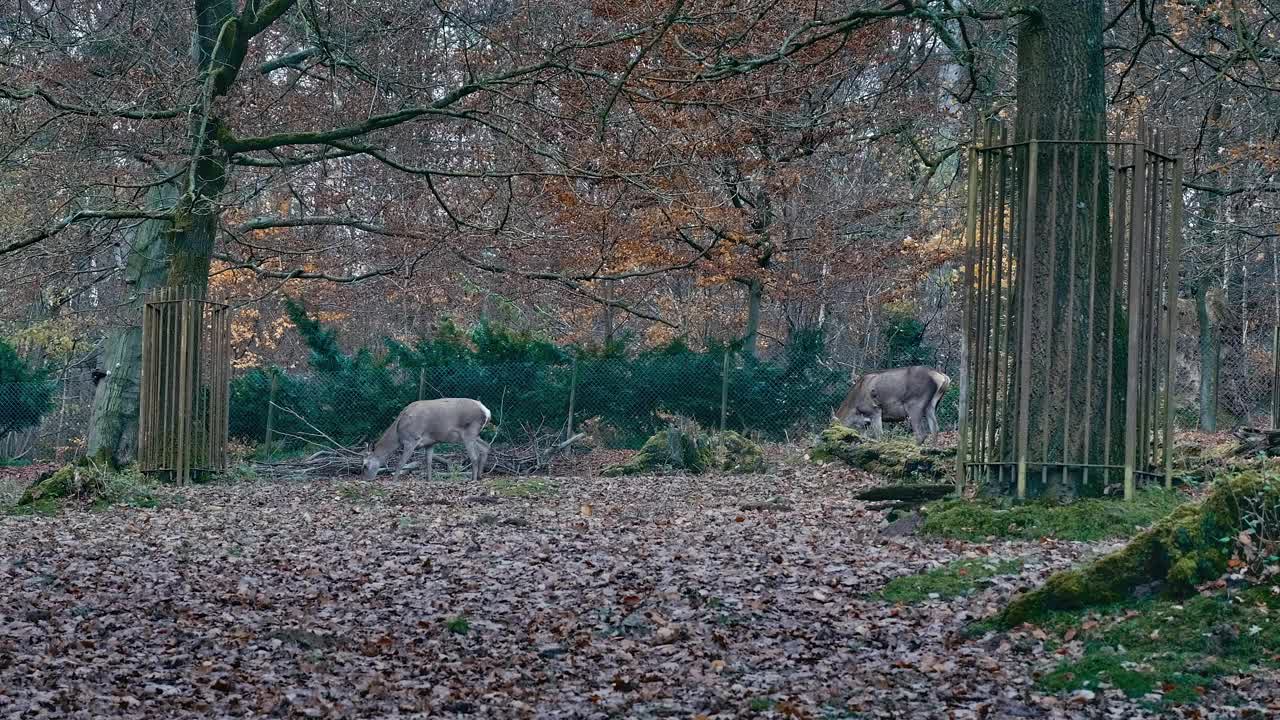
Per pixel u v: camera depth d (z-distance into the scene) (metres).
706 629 8.23
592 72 17.61
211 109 18.64
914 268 29.55
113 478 17.28
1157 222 12.78
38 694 7.19
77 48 20.61
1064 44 10.95
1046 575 8.59
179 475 18.83
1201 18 15.77
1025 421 10.55
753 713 6.52
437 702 6.95
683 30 18.88
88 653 8.28
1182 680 6.47
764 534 11.75
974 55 13.95
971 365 11.16
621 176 19.14
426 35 21.14
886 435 24.14
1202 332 26.62
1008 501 10.73
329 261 32.09
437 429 22.92
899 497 13.02
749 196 27.94
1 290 28.41
